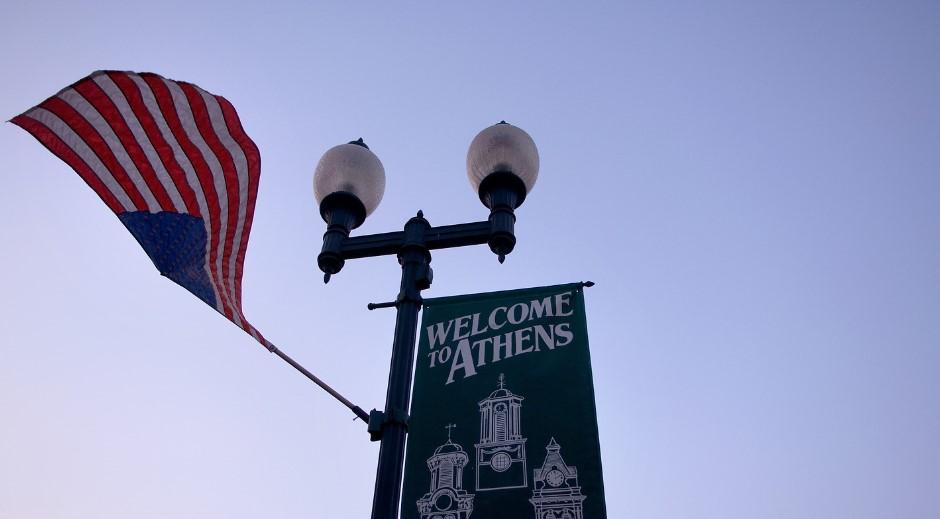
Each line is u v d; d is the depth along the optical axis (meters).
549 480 4.73
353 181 6.29
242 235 6.09
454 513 4.71
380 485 4.63
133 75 6.13
